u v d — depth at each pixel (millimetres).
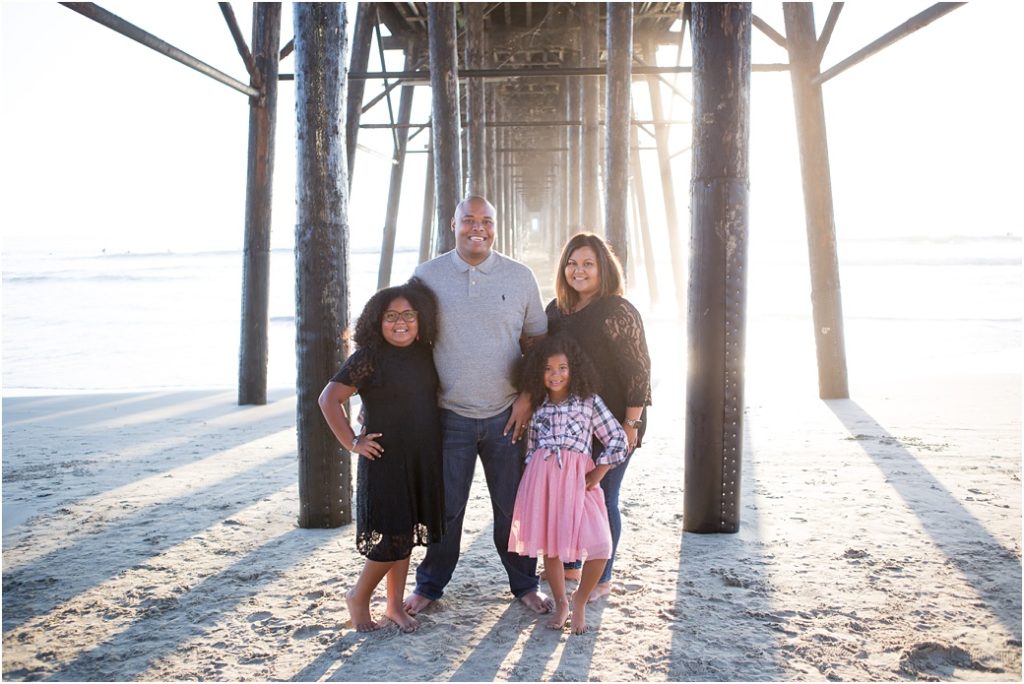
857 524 3973
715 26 3736
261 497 4777
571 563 3451
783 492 4602
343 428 2861
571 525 2838
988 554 3504
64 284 40188
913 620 2859
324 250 4035
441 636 2832
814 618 2904
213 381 11719
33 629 2926
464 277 3039
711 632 2807
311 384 4082
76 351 15492
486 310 3018
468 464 3096
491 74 8797
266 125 8258
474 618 3006
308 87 3977
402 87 14492
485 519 4340
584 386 2994
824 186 7938
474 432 3092
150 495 4844
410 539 2846
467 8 12562
